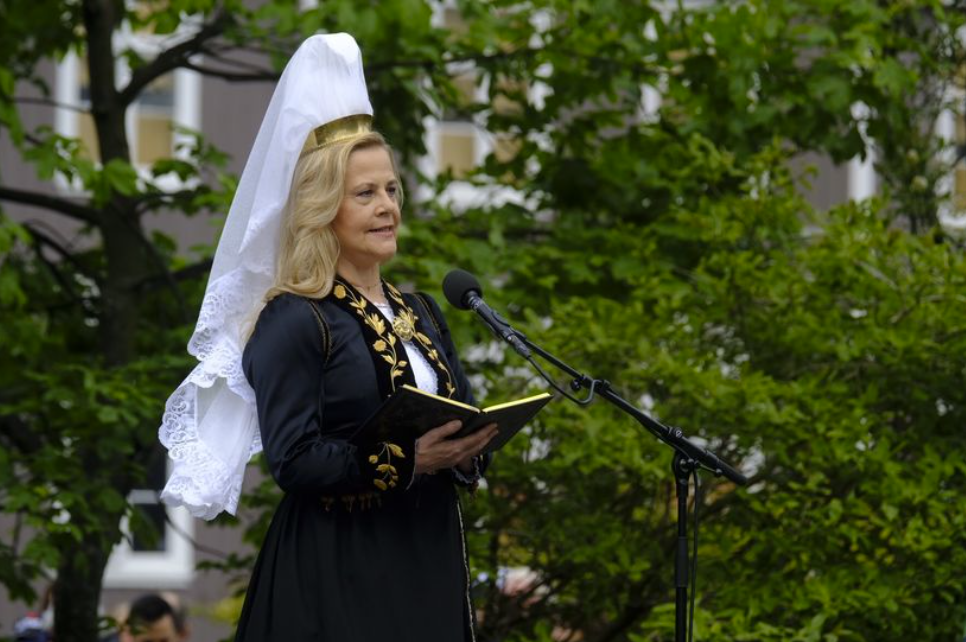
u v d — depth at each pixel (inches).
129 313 860.0
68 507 735.7
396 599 381.1
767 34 772.0
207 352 390.6
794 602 627.5
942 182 840.9
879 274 696.4
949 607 644.7
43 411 781.9
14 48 925.2
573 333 672.4
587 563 677.9
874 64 765.3
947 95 892.0
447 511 394.6
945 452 675.4
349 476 366.9
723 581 657.6
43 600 996.6
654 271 741.9
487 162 895.7
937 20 828.0
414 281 744.3
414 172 900.0
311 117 386.3
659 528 684.7
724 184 791.1
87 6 864.9
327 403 378.3
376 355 383.2
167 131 1584.6
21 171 1460.4
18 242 971.3
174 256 1026.7
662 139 823.1
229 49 891.4
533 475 659.4
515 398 676.1
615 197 846.5
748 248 730.2
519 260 766.5
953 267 666.2
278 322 378.3
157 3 965.8
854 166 1460.4
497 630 703.1
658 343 695.7
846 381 692.7
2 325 763.4
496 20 844.6
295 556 382.9
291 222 386.6
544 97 859.4
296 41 879.1
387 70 826.8
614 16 800.3
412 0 783.1
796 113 794.8
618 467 656.4
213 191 844.0
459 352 698.8
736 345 711.7
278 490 763.4
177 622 878.4
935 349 665.0
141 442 788.6
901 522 645.9
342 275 391.5
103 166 774.5
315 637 377.7
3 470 724.0
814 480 639.1
